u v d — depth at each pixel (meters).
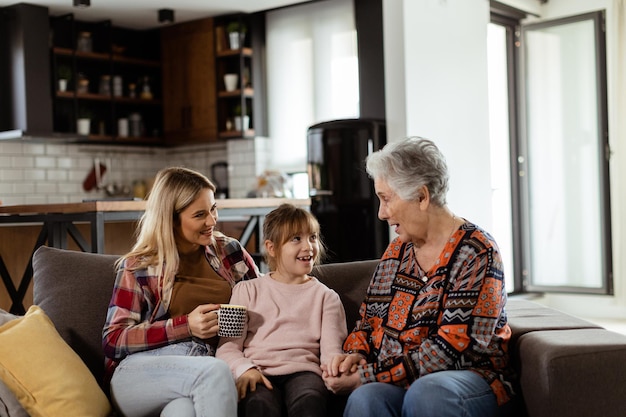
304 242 2.54
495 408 2.11
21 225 4.52
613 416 2.09
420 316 2.24
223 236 2.82
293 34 6.83
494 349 2.21
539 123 7.15
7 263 4.48
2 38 6.32
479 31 6.45
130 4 6.50
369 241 5.82
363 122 5.84
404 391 2.19
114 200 4.43
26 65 6.20
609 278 6.77
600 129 6.77
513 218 7.25
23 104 6.21
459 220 2.28
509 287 7.32
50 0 6.19
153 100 7.43
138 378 2.32
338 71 6.55
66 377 2.25
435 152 2.25
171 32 7.33
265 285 2.58
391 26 5.82
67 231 4.30
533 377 2.13
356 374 2.25
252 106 6.96
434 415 1.99
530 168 7.20
